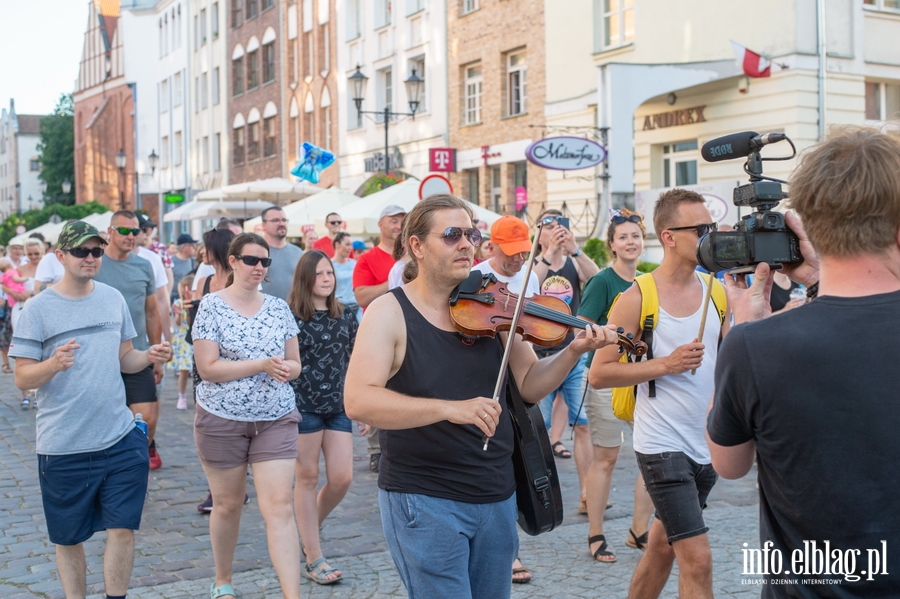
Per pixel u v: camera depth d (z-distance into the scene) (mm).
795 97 14781
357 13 28859
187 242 13766
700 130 16406
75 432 4059
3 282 12516
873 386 1863
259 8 36156
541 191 20016
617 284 5383
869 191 1861
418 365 2883
